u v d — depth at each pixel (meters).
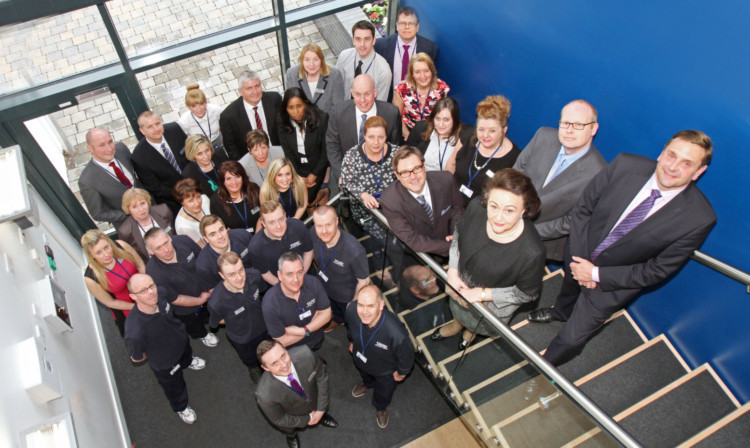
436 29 5.32
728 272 2.96
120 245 4.08
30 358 2.91
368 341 3.50
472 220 3.09
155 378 4.57
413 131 4.52
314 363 3.48
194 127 5.00
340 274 4.03
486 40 4.61
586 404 2.55
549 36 3.88
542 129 3.61
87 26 4.26
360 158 4.22
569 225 3.46
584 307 3.31
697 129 2.99
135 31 4.59
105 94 4.71
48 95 4.35
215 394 4.42
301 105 4.57
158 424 4.27
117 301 4.07
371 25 4.89
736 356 3.20
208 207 4.54
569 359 3.71
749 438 3.08
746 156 2.76
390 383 3.82
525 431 3.16
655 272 2.88
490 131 3.63
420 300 3.81
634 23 3.18
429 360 4.11
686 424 3.26
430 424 4.27
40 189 4.77
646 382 3.55
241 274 3.52
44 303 3.57
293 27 5.39
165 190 4.91
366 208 3.99
